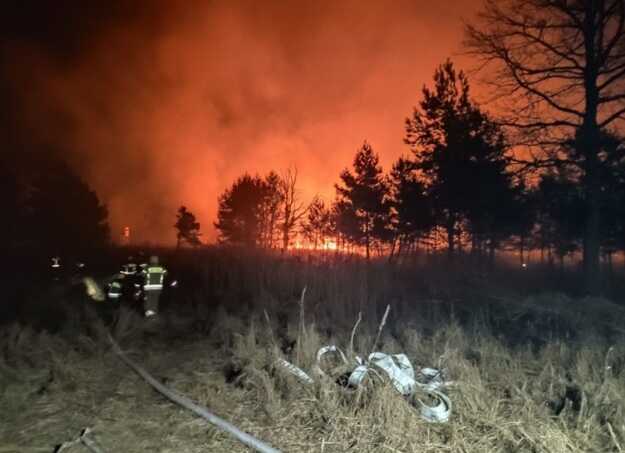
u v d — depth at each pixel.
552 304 11.74
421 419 4.88
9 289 13.48
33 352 7.39
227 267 15.75
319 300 11.95
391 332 8.95
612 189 17.39
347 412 5.08
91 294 13.22
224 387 6.18
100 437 4.90
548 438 4.41
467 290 13.90
